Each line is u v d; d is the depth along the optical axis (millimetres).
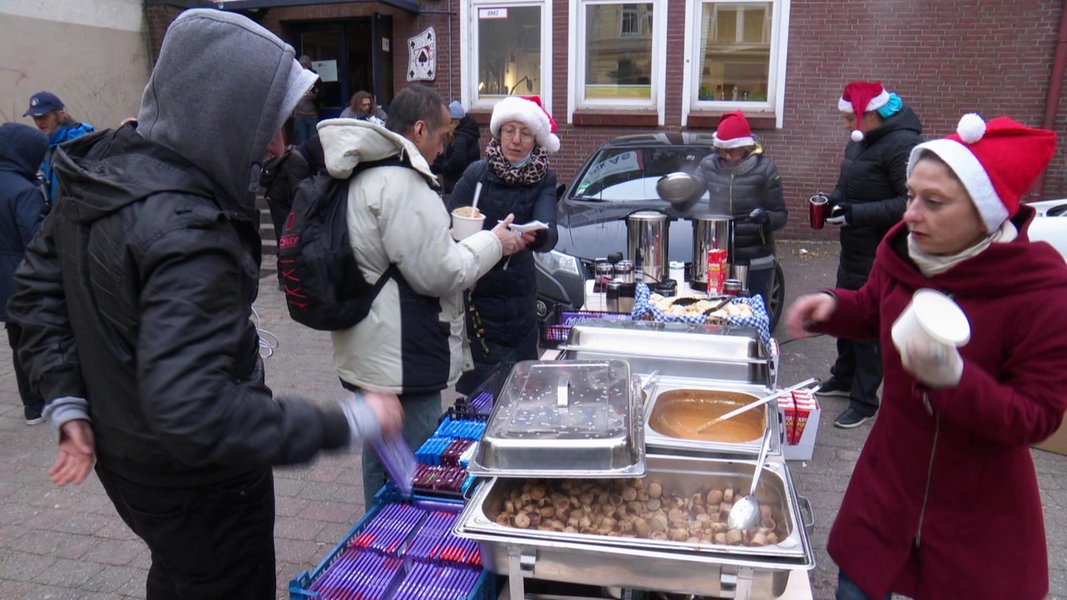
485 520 1697
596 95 10133
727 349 2629
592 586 1847
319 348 5867
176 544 1599
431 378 2422
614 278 3785
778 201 5285
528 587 1889
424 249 2250
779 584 1554
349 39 10508
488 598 1889
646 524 1737
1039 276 1470
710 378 2516
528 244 3111
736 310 3068
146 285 1339
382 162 2252
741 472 1938
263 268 8562
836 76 9125
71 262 1453
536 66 10156
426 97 2586
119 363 1438
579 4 9734
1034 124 8688
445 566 1904
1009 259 1483
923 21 8711
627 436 1739
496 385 2805
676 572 1584
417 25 10125
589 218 5605
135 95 9281
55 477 1525
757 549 1550
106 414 1494
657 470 1973
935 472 1611
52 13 8125
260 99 1477
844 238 4129
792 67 9227
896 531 1681
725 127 5004
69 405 1516
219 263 1369
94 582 2910
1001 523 1581
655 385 2400
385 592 1809
